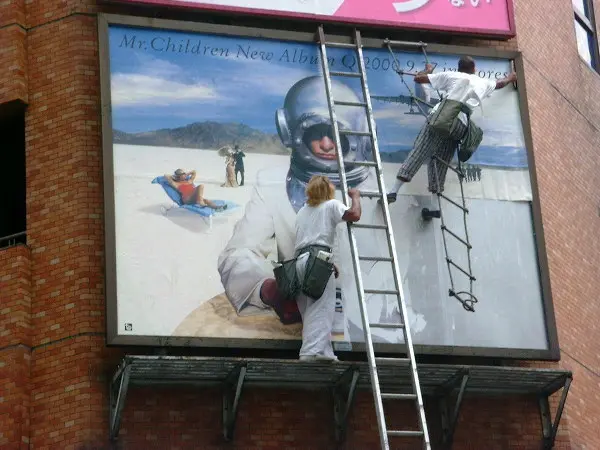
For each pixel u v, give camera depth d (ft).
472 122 57.06
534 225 58.08
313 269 51.31
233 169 54.95
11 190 60.39
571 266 61.98
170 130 54.70
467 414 55.36
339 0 58.44
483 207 57.67
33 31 56.80
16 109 56.13
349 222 53.11
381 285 54.95
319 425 53.06
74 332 51.85
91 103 55.16
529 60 63.98
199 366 50.57
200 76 55.88
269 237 54.34
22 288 52.80
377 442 53.52
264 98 56.29
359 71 57.57
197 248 53.42
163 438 51.19
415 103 58.03
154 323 51.96
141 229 53.06
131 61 55.26
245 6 57.11
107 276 51.88
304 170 55.67
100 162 54.24
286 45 57.26
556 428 55.36
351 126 56.80
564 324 59.88
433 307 55.47
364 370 52.24
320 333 51.72
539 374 54.34
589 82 68.95
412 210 56.59
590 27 72.69
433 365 52.31
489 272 56.80
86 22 56.34
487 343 55.72
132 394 51.42
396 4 59.11
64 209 53.72
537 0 66.64
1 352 52.16
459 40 60.54
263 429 52.44
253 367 51.19
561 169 63.82
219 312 52.75
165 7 56.29
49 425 51.11
